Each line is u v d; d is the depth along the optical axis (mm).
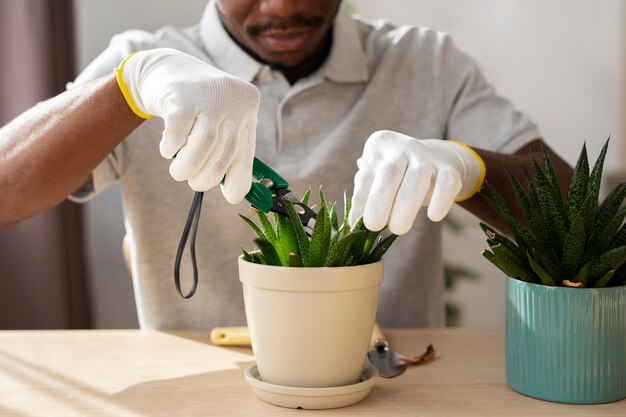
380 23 1554
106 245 2576
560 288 780
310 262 766
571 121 2787
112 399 820
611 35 2723
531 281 816
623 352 800
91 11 2510
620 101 2742
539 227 799
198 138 783
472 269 2799
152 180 1371
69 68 2205
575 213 798
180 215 1375
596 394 792
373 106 1414
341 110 1416
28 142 1001
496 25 2729
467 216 2768
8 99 2080
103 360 964
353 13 2703
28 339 1059
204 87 815
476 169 1046
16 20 2066
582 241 768
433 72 1448
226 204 1362
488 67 2762
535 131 1389
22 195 1034
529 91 2775
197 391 844
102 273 2582
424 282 1464
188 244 1369
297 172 1359
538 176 793
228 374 906
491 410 780
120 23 2525
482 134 1407
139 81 909
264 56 1320
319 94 1406
